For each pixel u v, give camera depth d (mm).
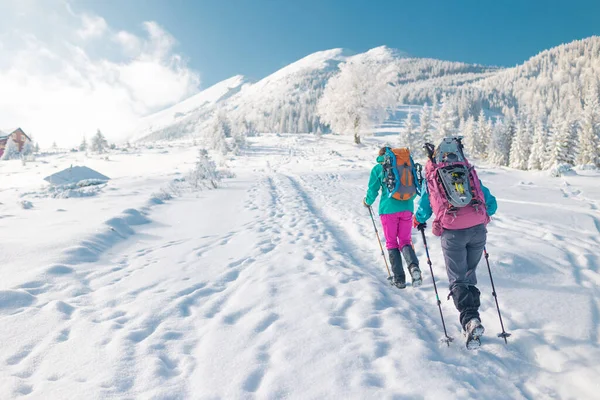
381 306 3584
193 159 42469
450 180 3066
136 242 6336
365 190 13680
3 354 2682
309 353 2688
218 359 2646
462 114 139250
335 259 5160
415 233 6449
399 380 2359
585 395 2273
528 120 49438
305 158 36094
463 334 2967
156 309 3525
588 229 6586
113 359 2621
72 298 3789
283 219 8172
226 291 4043
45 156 59000
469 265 3283
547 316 3266
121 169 37625
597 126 43969
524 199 10328
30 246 5258
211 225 7699
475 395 2227
